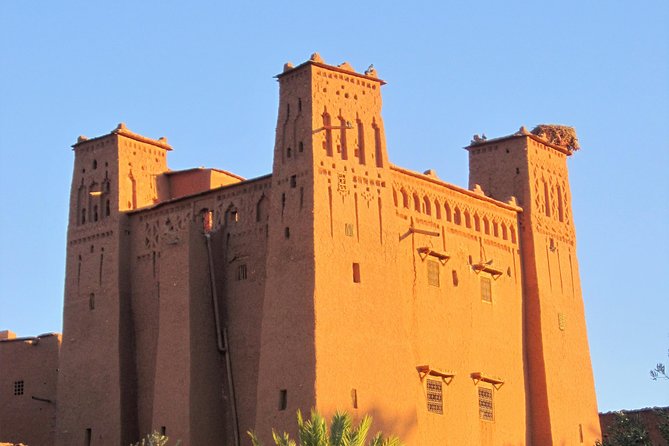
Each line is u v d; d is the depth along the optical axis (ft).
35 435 254.06
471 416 233.14
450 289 234.99
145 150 248.32
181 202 234.79
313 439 168.76
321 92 217.97
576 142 270.87
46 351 257.96
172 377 219.61
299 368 205.87
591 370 260.83
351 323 210.59
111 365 233.14
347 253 213.66
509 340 246.06
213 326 223.10
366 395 209.15
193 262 223.10
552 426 246.47
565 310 257.96
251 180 225.56
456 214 240.32
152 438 203.51
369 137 222.28
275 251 214.07
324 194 213.46
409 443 212.64
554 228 260.21
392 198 222.89
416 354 224.94
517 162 257.96
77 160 248.93
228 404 220.64
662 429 227.81
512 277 250.37
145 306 235.20
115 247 238.89
